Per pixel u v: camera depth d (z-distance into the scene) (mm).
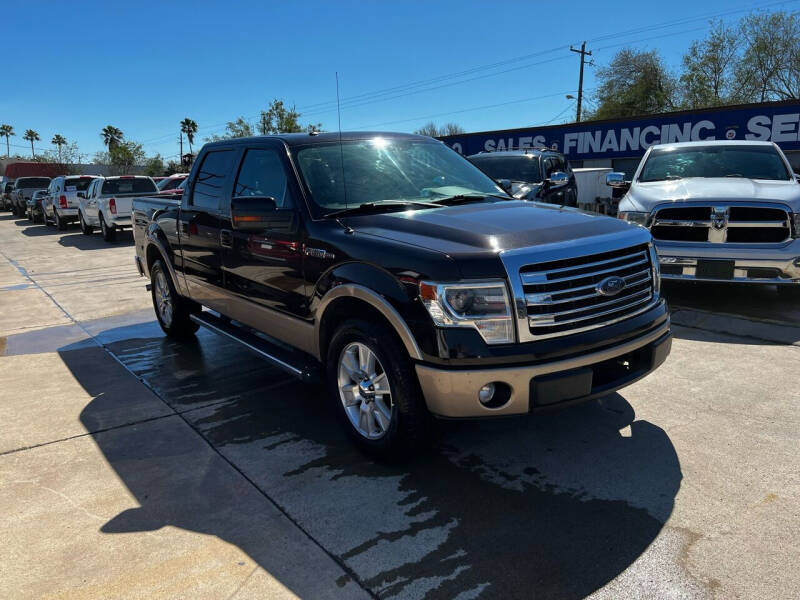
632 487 3074
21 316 7711
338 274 3352
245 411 4230
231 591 2412
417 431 3145
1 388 4883
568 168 12422
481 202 4012
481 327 2861
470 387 2865
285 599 2357
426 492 3096
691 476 3158
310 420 4047
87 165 64062
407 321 2963
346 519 2881
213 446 3703
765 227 5891
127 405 4410
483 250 2934
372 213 3688
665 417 3873
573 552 2578
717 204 5977
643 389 4340
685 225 6125
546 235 3117
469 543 2664
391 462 3359
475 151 25000
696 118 19281
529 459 3404
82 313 7719
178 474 3367
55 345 6188
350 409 3523
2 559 2654
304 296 3703
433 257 2938
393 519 2869
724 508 2863
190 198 5203
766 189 6219
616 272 3197
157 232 5859
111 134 79625
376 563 2555
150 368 5270
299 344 3924
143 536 2799
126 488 3234
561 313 2959
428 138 4832
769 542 2604
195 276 5207
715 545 2592
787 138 17656
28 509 3055
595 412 3992
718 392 4242
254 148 4410
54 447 3748
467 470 3307
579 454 3438
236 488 3199
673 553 2549
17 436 3924
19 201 31062
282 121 42219
